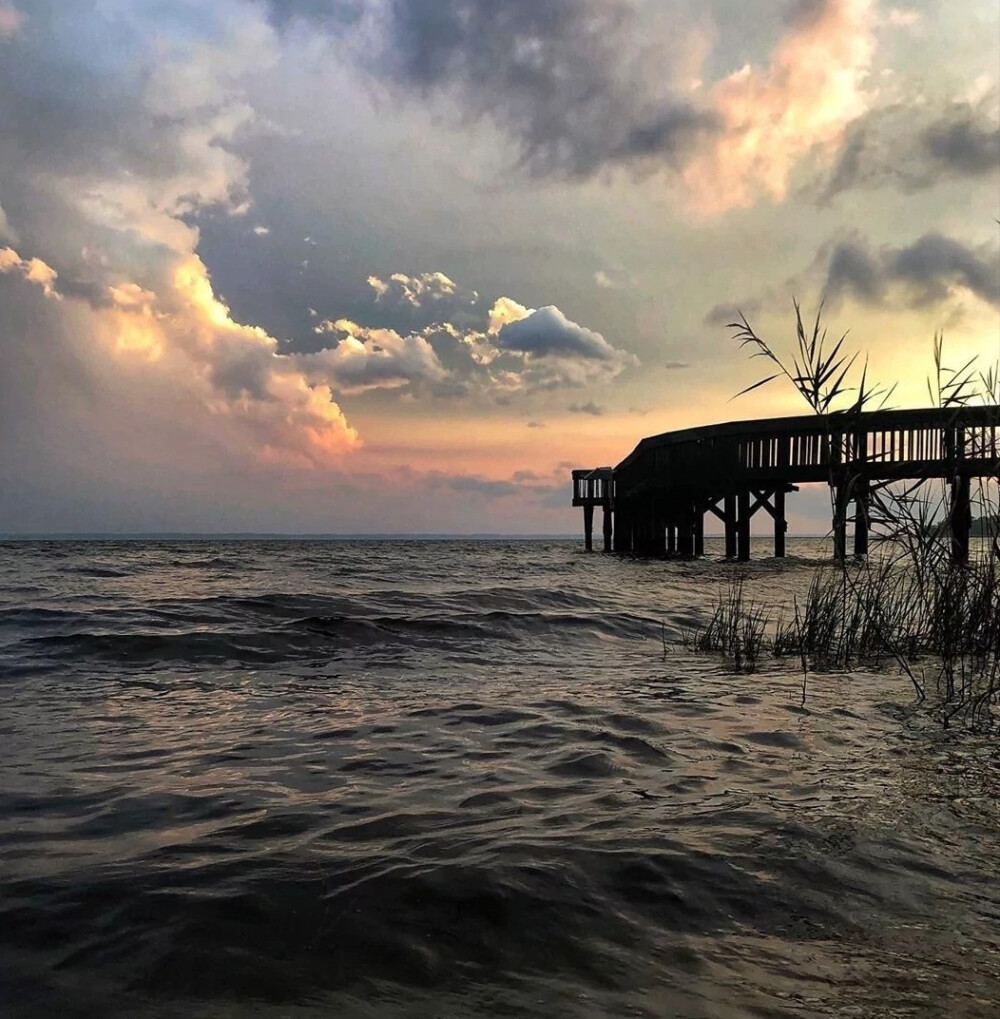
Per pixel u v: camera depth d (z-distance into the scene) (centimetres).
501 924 222
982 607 692
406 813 315
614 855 267
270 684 614
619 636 912
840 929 222
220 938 214
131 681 620
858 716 493
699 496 2770
